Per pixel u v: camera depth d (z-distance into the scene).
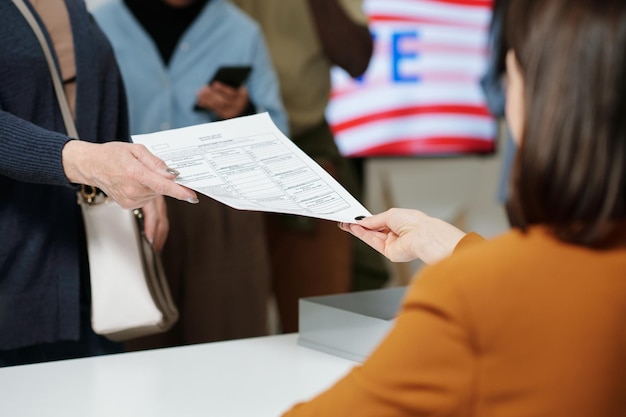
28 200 1.54
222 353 1.39
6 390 1.23
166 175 1.23
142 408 1.17
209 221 2.42
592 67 0.65
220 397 1.21
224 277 2.46
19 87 1.49
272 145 1.33
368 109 3.52
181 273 2.42
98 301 1.55
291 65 3.10
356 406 0.70
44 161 1.40
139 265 1.57
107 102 1.66
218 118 2.62
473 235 1.04
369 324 1.33
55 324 1.58
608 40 0.65
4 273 1.53
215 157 1.29
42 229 1.55
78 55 1.58
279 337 1.48
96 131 1.62
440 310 0.67
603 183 0.65
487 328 0.67
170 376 1.29
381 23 3.50
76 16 1.59
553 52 0.67
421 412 0.67
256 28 2.75
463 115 3.70
